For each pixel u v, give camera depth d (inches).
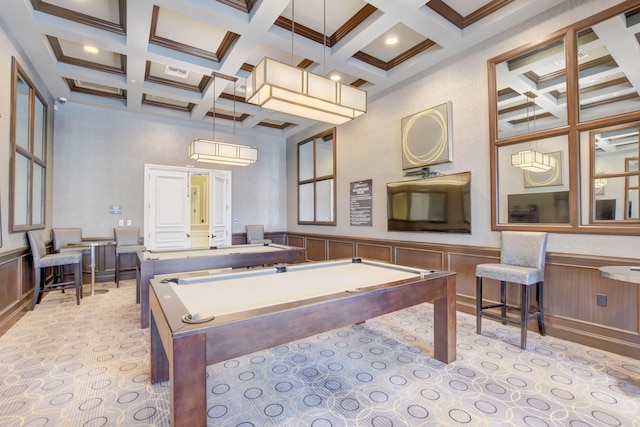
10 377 89.5
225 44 153.5
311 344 114.3
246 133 283.9
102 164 220.7
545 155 165.2
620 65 125.6
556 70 142.1
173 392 50.4
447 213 157.2
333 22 138.9
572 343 114.0
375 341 116.9
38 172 179.5
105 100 213.9
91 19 133.6
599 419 71.1
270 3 117.3
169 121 244.8
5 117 127.6
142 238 232.4
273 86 87.4
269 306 64.7
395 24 131.7
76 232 203.2
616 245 106.1
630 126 109.7
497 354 105.2
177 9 119.7
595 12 108.7
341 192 230.8
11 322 130.1
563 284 118.1
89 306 159.8
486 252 140.9
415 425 69.1
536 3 117.3
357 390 83.5
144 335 121.7
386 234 194.4
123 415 72.5
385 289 80.7
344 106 102.7
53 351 107.0
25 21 125.9
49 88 188.2
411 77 176.2
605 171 133.8
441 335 99.6
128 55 152.6
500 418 71.4
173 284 84.7
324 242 248.4
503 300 131.2
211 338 53.7
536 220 165.8
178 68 169.6
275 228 299.0
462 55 150.7
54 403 77.1
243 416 72.4
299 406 76.4
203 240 309.7
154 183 238.1
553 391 82.7
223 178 266.5
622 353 103.8
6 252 126.0
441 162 157.9
